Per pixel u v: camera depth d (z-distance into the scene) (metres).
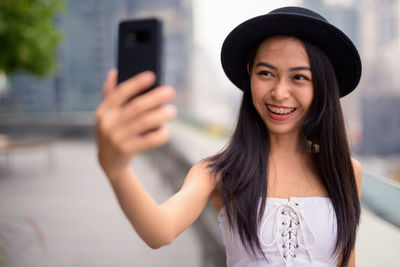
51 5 7.21
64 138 12.16
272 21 1.11
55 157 8.75
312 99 1.17
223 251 2.89
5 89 13.42
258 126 1.27
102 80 14.91
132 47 0.57
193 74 16.39
